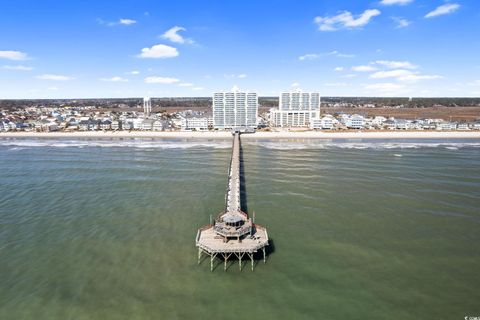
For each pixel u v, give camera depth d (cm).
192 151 14888
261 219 6525
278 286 4359
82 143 17775
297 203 7462
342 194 8119
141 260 5019
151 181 9388
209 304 4000
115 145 16950
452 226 6206
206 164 11844
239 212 5928
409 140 18738
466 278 4506
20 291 4250
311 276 4581
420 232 5950
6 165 11725
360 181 9319
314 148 15800
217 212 6969
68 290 4272
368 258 5050
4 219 6600
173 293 4219
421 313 3812
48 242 5600
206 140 19162
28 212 6981
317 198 7806
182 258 5081
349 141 18525
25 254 5191
